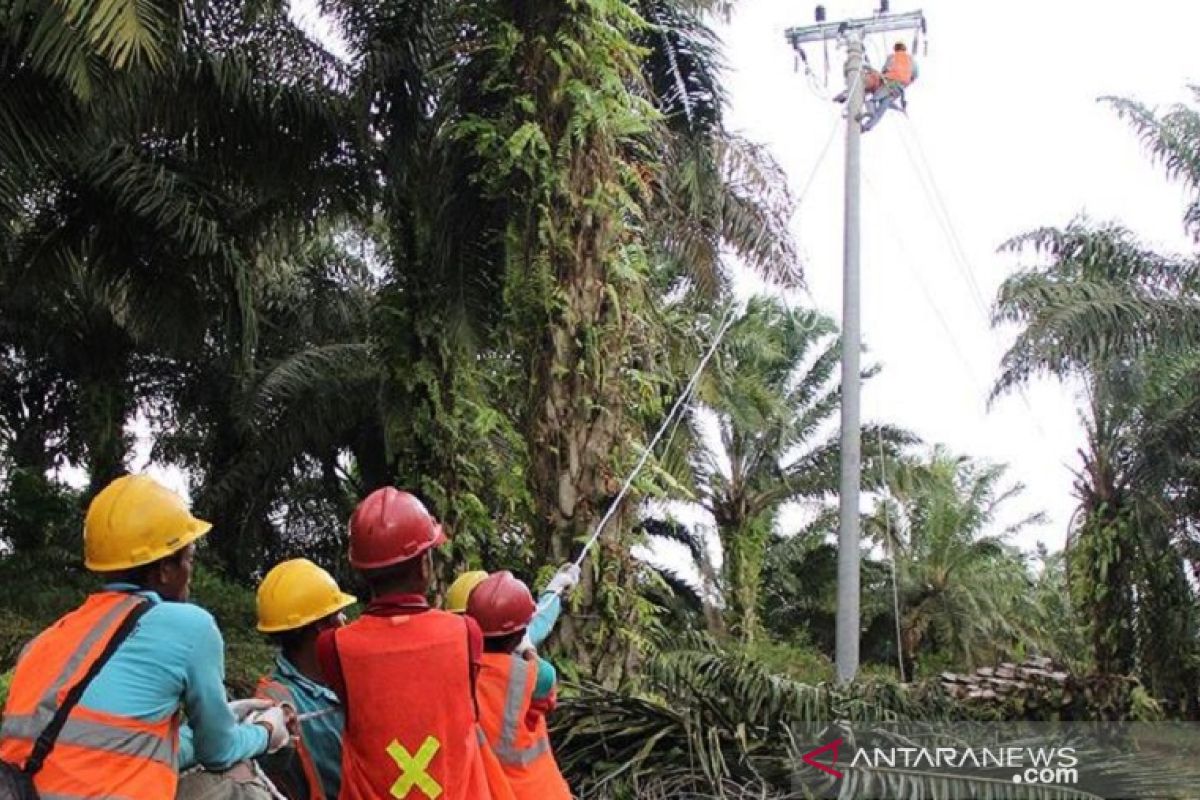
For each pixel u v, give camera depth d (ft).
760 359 68.08
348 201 36.58
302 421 56.59
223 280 36.35
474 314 33.37
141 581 9.64
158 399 63.21
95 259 36.99
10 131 26.21
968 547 90.17
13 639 38.47
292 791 11.90
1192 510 62.34
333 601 12.44
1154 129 53.93
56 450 63.57
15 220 31.04
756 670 20.61
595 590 24.41
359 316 61.00
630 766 18.65
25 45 25.22
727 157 40.91
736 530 77.36
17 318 53.06
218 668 9.47
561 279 25.72
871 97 40.11
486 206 31.27
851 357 36.47
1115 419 61.31
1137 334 51.21
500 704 12.69
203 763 9.70
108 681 8.95
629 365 26.63
